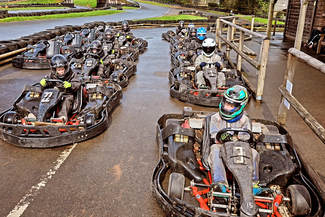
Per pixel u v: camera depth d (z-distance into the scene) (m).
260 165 3.11
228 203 2.53
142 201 3.02
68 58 8.73
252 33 6.51
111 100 5.37
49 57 9.12
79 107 4.76
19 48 10.77
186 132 3.33
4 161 3.70
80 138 4.10
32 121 4.10
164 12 40.06
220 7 44.69
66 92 4.60
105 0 56.84
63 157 3.83
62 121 4.10
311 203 2.73
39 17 26.41
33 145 3.87
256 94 6.27
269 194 2.78
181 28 15.75
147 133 4.62
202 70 6.38
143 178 3.41
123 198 3.05
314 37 12.54
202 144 3.27
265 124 3.90
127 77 7.36
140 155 3.94
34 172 3.47
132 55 10.41
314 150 4.17
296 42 4.52
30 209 2.85
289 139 3.20
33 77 8.12
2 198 3.00
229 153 2.64
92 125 4.29
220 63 6.49
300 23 4.41
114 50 9.27
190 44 9.59
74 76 4.85
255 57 11.68
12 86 7.17
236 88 3.07
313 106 6.03
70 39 10.77
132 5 52.28
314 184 2.96
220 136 2.91
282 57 11.83
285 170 3.00
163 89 7.13
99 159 3.80
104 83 5.83
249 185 2.40
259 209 2.48
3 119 4.10
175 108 5.81
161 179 3.09
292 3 17.08
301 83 7.82
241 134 3.09
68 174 3.45
